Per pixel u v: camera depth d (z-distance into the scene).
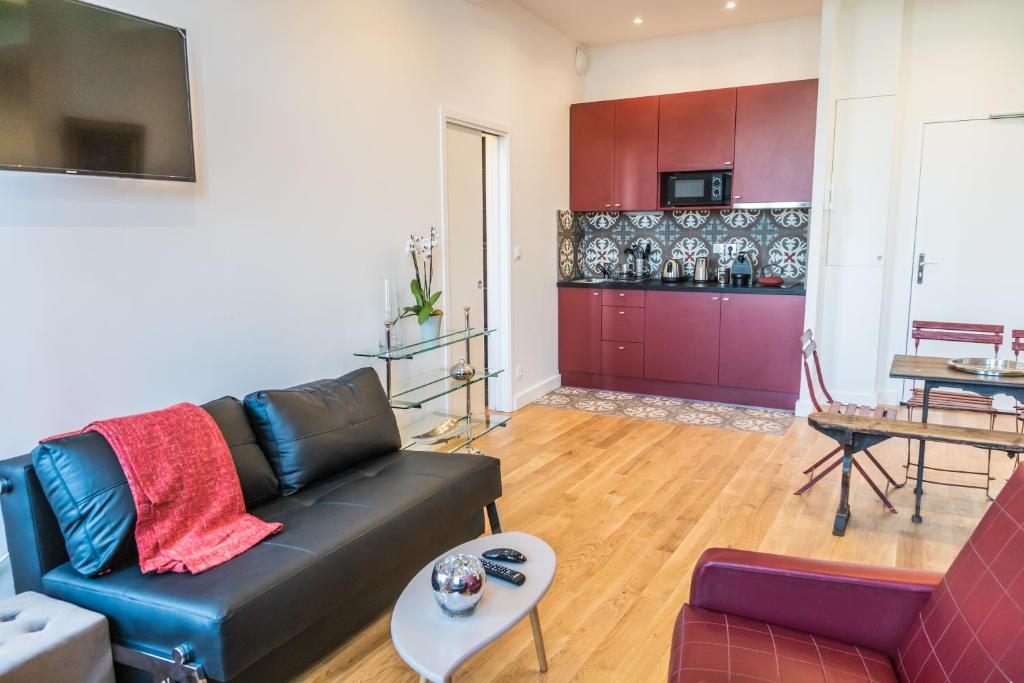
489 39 4.48
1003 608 1.21
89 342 2.29
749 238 5.53
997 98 4.64
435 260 4.05
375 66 3.50
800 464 3.90
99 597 1.81
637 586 2.58
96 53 2.18
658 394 5.54
